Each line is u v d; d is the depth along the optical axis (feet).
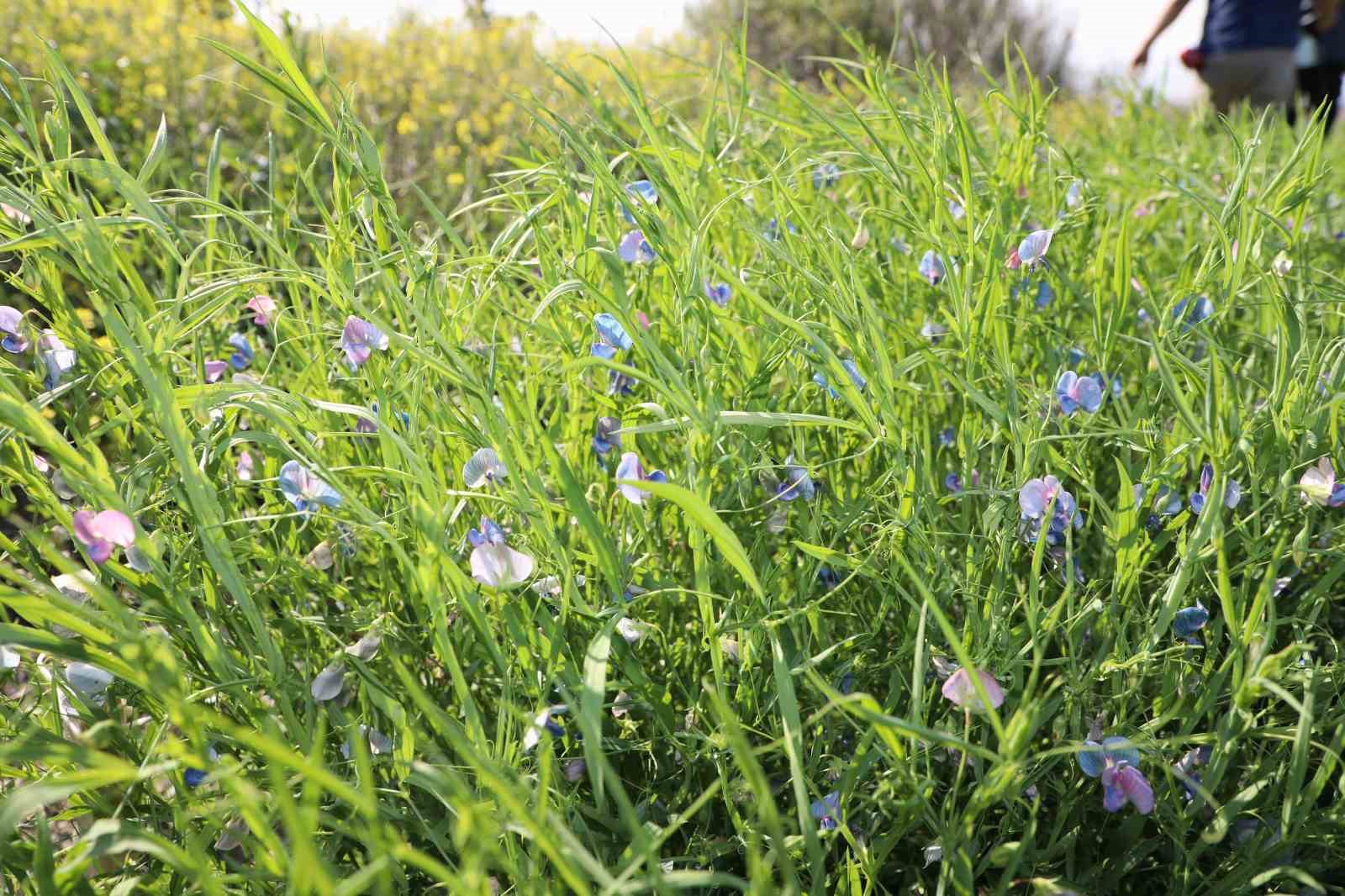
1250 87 5.57
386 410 1.45
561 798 1.26
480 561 1.24
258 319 1.93
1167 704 1.42
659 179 1.73
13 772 1.30
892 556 1.49
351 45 6.48
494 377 1.46
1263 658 1.25
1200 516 1.34
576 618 1.43
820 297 1.63
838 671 1.45
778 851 0.96
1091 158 3.54
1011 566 1.58
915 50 2.01
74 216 1.41
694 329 1.60
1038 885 1.19
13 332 1.45
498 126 5.33
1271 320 1.95
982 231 1.80
